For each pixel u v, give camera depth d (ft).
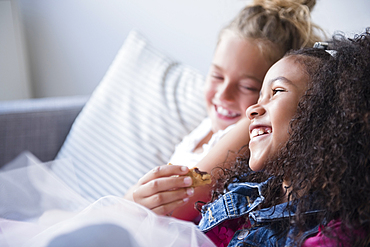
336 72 1.66
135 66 3.90
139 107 3.68
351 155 1.51
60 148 3.81
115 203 1.75
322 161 1.57
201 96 3.64
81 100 4.00
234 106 3.10
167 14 4.27
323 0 3.27
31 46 5.05
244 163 2.29
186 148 3.24
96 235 1.46
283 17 3.09
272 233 1.74
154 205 2.06
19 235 1.66
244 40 3.00
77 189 2.33
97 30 4.77
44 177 1.99
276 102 1.77
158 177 2.11
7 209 1.84
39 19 4.91
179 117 3.59
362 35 1.76
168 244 1.60
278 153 1.76
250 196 2.02
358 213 1.46
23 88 5.08
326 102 1.65
